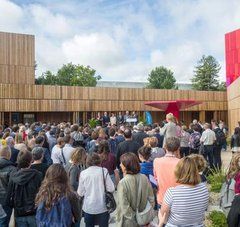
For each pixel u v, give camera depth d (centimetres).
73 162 586
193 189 357
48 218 365
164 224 380
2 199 529
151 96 3500
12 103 2905
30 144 809
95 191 498
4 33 3030
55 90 3075
